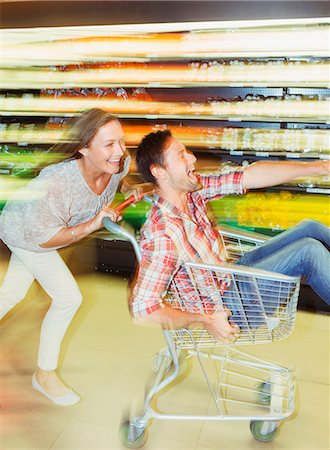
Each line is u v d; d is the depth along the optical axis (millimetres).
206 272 1789
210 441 2021
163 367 2086
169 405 2217
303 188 3285
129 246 3396
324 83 2979
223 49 2980
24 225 1963
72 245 3457
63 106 3406
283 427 2102
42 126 3564
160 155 1724
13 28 3090
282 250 1884
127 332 2826
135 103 3291
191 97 3402
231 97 3324
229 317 1874
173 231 1716
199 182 1843
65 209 1974
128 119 3408
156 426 2104
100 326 2887
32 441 2029
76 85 3328
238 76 3080
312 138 3154
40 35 3156
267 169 1966
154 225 1729
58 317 2172
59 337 2211
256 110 3139
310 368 2496
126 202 1946
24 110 3469
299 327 2867
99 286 3357
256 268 1814
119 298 3211
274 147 3211
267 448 1988
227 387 2332
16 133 3564
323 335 2793
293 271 1860
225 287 1862
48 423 2129
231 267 1727
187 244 1746
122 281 3404
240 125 3359
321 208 3314
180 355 2240
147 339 2760
